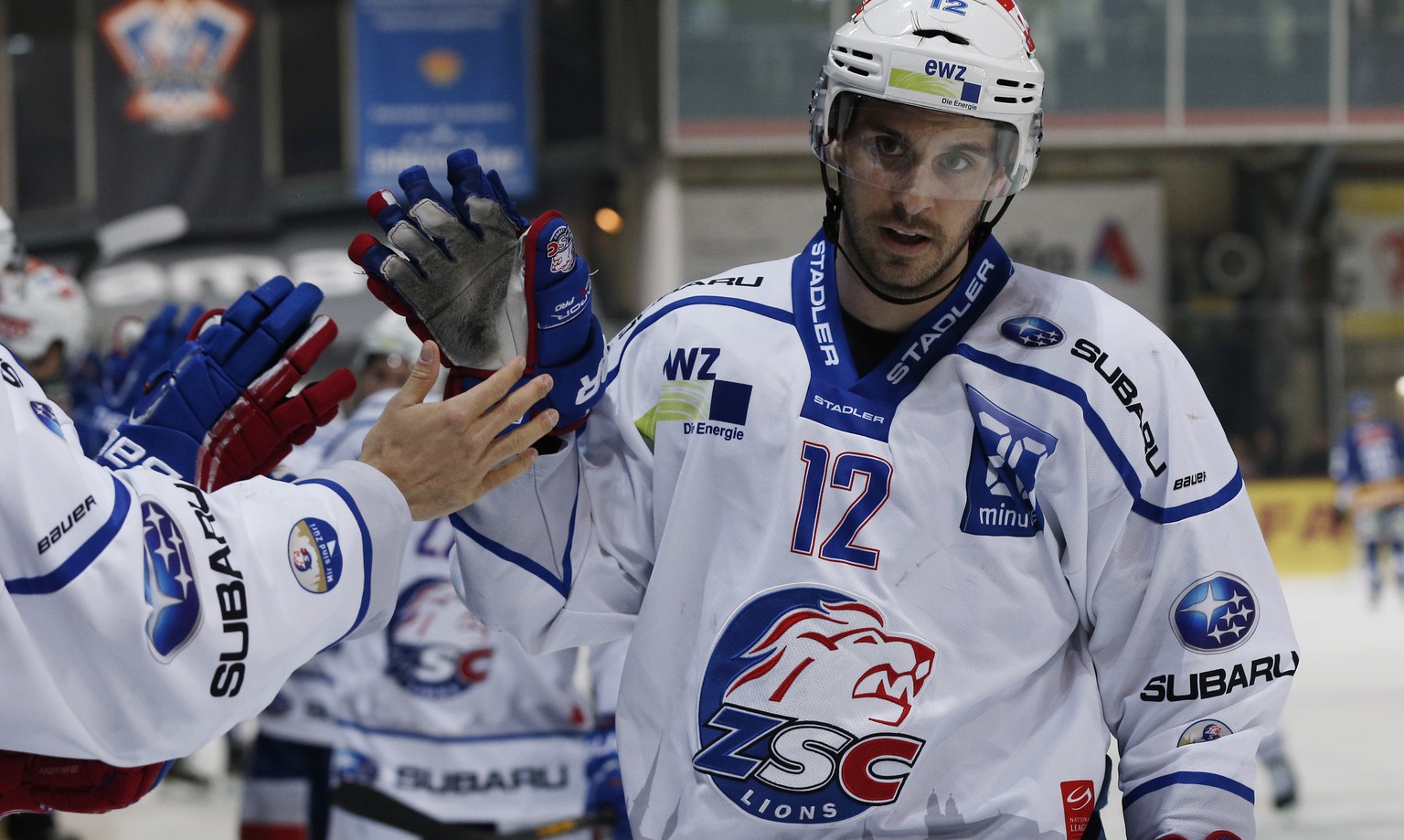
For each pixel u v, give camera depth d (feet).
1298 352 100.32
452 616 22.63
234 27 103.04
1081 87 106.93
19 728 9.59
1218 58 106.83
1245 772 12.66
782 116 105.91
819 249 13.28
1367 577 89.10
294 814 25.23
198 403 11.60
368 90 102.58
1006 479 12.57
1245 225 116.47
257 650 10.28
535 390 11.75
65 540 9.39
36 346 24.80
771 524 12.59
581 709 22.93
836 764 12.48
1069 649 13.47
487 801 22.57
